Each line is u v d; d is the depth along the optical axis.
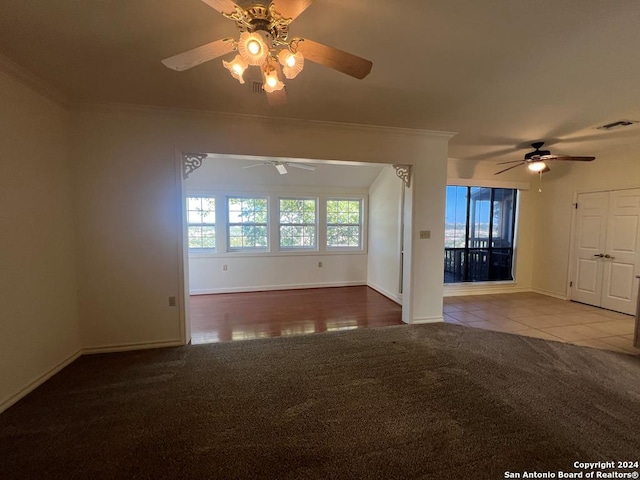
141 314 3.05
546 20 1.59
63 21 1.62
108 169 2.89
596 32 1.69
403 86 2.39
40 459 1.63
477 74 2.20
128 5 1.49
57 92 2.53
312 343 3.23
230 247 5.78
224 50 1.50
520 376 2.54
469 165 5.38
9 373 2.11
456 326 3.79
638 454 1.68
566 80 2.28
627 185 4.38
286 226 6.00
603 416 2.01
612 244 4.56
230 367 2.68
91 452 1.68
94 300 2.94
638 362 2.82
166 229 3.05
